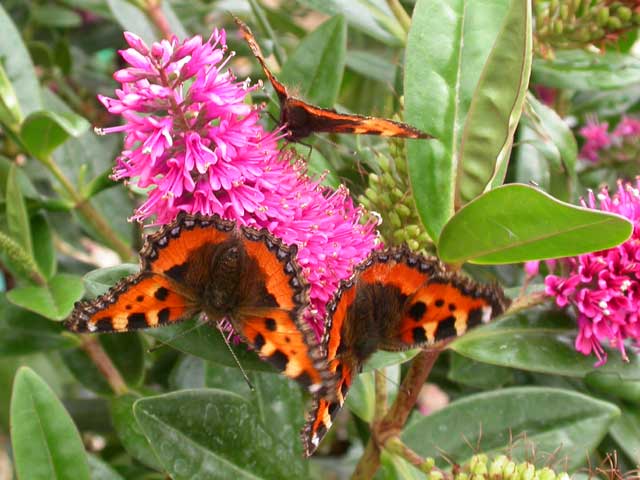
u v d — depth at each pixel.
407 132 0.12
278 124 0.13
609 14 0.15
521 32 0.11
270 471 0.13
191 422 0.13
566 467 0.13
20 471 0.12
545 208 0.11
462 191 0.12
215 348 0.13
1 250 0.15
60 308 0.14
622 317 0.13
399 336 0.11
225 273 0.11
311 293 0.12
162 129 0.11
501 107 0.12
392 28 0.17
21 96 0.17
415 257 0.12
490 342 0.14
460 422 0.14
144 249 0.11
